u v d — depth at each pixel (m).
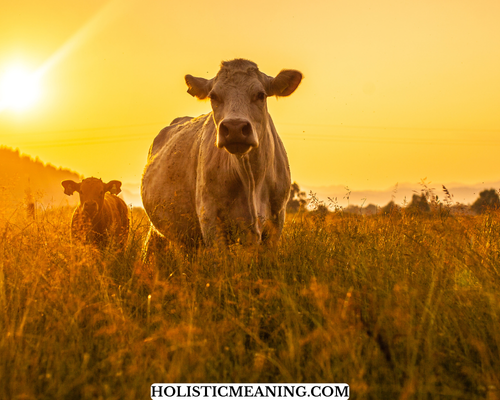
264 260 4.55
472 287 3.70
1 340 3.10
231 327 3.23
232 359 3.04
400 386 2.66
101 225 8.31
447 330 3.05
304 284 3.86
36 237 5.09
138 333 3.25
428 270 3.91
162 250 6.46
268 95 5.13
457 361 2.88
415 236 4.86
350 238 4.77
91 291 3.87
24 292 3.86
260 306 3.53
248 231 4.99
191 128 6.48
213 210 5.25
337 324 3.00
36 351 2.95
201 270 4.61
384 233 5.36
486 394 2.59
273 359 2.91
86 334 3.32
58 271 4.07
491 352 2.92
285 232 6.08
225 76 4.88
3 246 4.78
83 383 2.70
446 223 4.92
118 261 5.01
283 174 5.55
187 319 3.39
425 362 2.77
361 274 3.92
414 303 3.29
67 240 5.04
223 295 3.96
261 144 4.95
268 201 5.38
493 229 5.32
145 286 4.38
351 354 2.75
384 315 3.14
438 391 2.65
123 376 2.74
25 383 2.64
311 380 2.78
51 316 3.40
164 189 6.29
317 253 4.73
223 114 4.73
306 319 3.40
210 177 5.24
